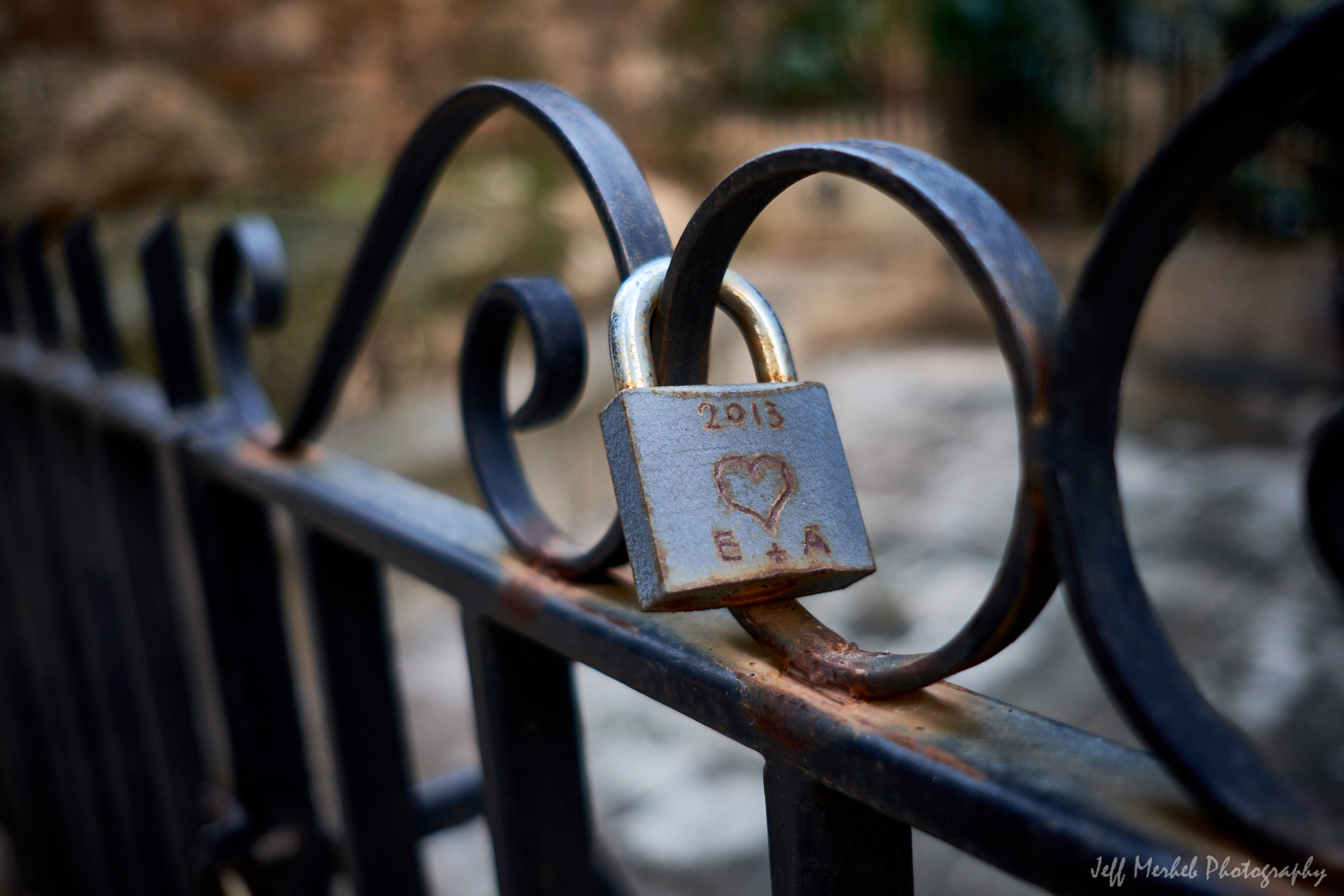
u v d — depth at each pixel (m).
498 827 0.79
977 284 0.38
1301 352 6.11
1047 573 0.38
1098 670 0.35
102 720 1.66
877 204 8.03
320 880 1.32
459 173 6.29
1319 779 2.39
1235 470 4.57
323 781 2.52
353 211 5.00
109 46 4.82
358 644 1.04
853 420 5.52
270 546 1.24
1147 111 7.40
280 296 1.08
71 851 1.91
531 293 0.67
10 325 1.84
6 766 2.09
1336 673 2.84
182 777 1.50
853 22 8.49
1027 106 7.79
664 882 2.18
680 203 7.72
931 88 8.22
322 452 1.08
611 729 2.76
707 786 2.50
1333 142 6.00
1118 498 0.37
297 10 5.62
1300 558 3.60
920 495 4.36
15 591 1.84
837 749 0.48
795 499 0.52
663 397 0.51
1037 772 0.42
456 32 6.50
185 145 4.90
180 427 1.22
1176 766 0.34
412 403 4.08
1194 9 6.89
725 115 8.98
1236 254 6.38
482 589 0.74
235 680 1.26
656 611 0.51
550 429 3.99
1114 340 0.36
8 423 1.74
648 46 8.08
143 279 1.22
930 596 3.40
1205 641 3.06
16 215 4.25
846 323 7.25
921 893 2.12
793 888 0.53
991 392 5.95
